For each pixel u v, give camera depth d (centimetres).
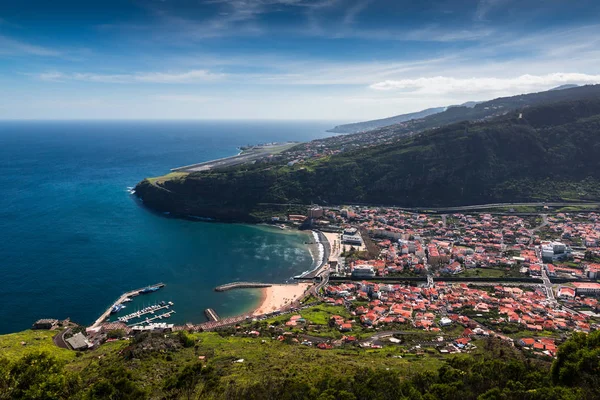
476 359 10425
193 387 8412
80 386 7938
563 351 8138
